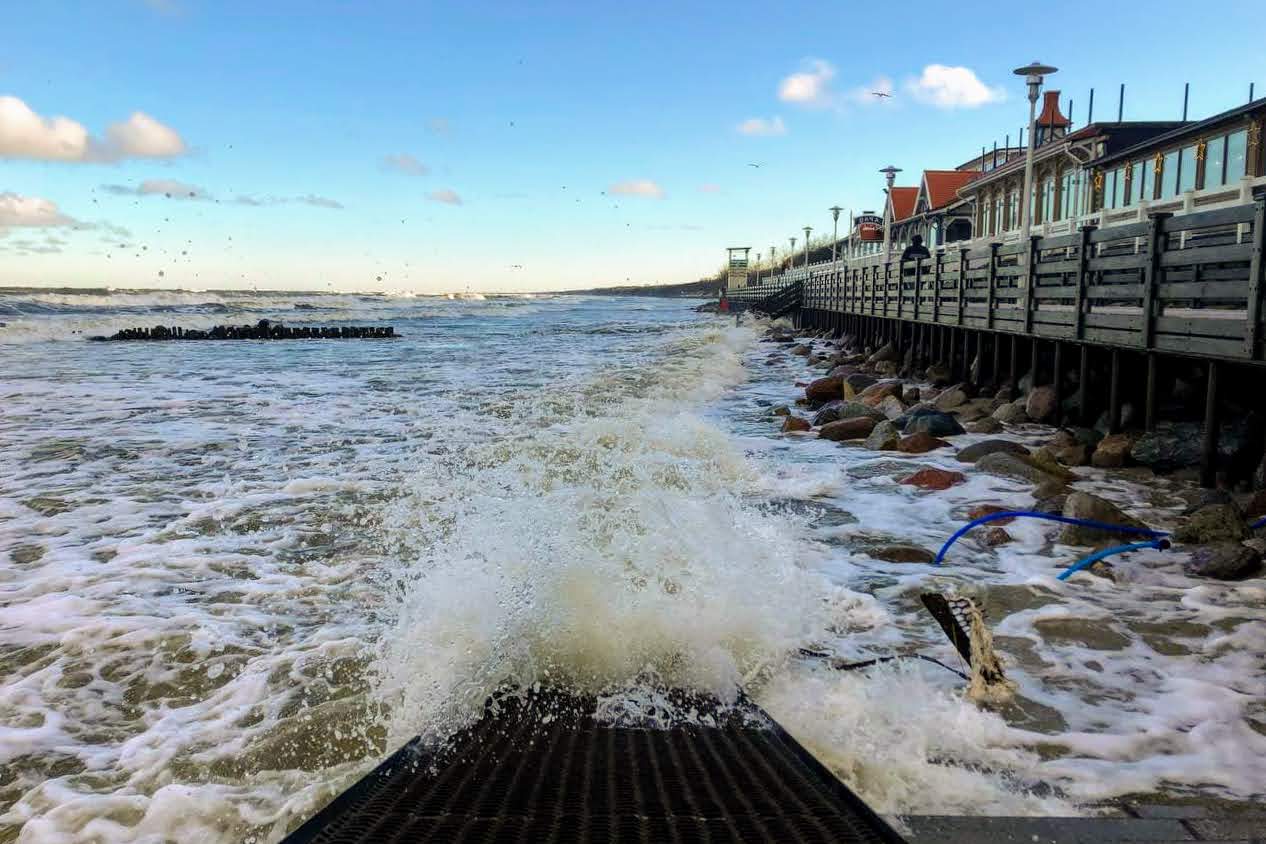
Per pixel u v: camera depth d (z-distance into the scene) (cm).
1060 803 332
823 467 1023
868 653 489
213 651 504
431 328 5709
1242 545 645
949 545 699
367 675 465
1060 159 2895
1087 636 517
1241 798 338
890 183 3195
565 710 391
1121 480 955
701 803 277
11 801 355
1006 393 1520
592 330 5291
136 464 1067
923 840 297
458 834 252
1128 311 1063
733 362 2491
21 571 652
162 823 331
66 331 4491
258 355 3200
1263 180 1088
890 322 2567
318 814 269
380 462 1059
